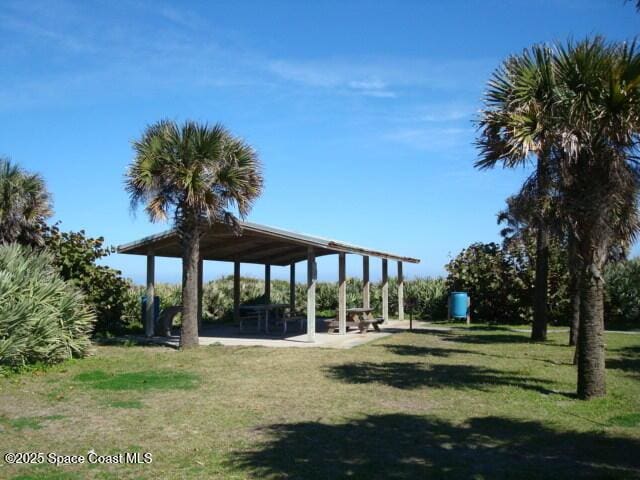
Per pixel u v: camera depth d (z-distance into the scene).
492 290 25.36
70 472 5.95
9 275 12.55
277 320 23.34
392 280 29.44
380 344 16.83
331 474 5.84
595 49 8.75
